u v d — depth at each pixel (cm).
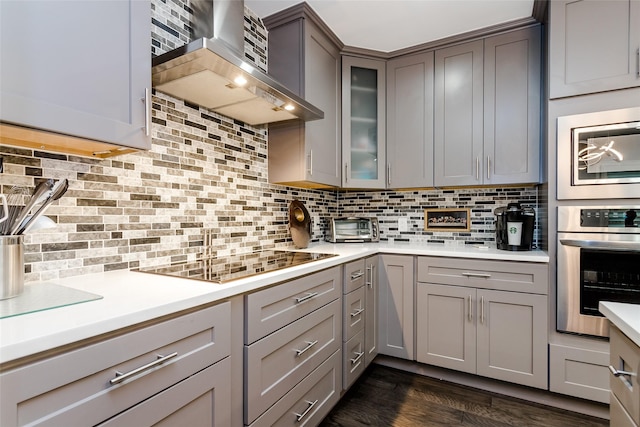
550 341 183
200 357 95
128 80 101
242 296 112
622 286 167
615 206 169
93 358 69
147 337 80
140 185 138
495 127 220
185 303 88
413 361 226
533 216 211
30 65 79
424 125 241
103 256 125
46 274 109
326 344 163
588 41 176
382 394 198
